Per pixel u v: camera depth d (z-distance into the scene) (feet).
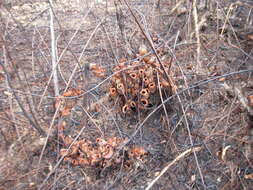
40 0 18.90
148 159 8.76
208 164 8.56
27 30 15.06
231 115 9.93
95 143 8.31
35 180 8.20
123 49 12.20
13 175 8.34
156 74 9.44
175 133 9.45
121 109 10.19
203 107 10.43
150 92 9.48
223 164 8.52
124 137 9.43
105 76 11.68
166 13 15.71
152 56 9.87
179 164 8.50
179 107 10.07
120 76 9.54
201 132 9.46
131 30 13.76
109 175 8.26
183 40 13.32
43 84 11.42
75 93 9.13
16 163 8.69
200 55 12.89
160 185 8.09
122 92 9.55
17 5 17.87
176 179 8.21
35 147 9.09
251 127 9.20
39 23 16.01
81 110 10.29
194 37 13.50
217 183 8.09
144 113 10.13
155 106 9.86
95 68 10.82
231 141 9.07
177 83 11.27
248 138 9.05
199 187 8.01
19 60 11.63
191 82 11.30
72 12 17.39
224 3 15.21
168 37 13.76
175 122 9.76
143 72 9.30
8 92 10.75
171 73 10.25
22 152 8.96
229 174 8.27
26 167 8.57
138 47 12.11
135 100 9.77
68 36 14.94
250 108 9.11
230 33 14.33
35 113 10.22
